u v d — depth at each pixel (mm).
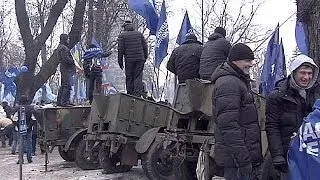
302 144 5480
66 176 12328
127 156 11375
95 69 15844
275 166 5785
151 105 11750
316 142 5430
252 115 5621
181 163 8797
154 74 29672
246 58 5566
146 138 10547
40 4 32500
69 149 13617
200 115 8703
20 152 10922
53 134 14438
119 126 11359
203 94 8641
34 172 13328
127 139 11281
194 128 8766
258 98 8180
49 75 23609
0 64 44375
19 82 23375
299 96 5793
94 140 12125
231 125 5398
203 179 7465
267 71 14711
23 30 23359
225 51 9234
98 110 11945
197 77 10172
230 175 5527
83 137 13336
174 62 10500
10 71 28938
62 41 16438
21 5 23312
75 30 22984
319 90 5805
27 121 15516
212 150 7492
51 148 15070
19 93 23344
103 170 12094
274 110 5828
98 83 15898
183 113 8859
